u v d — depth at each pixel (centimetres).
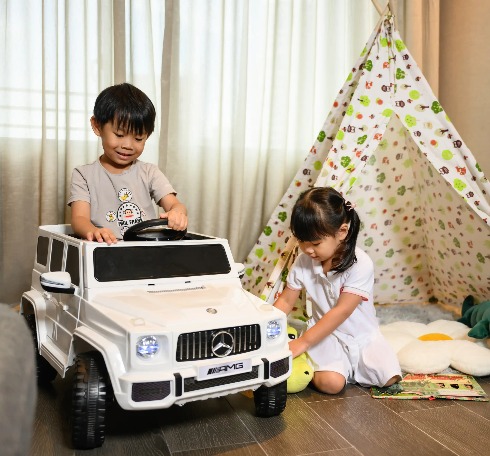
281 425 125
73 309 125
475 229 194
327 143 206
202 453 110
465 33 263
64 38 211
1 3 203
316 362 151
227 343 110
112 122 154
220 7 228
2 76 205
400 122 204
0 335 56
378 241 224
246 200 246
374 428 124
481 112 258
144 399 101
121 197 166
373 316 158
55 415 127
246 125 243
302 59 246
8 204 210
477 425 127
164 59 222
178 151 230
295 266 162
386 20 197
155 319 107
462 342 171
